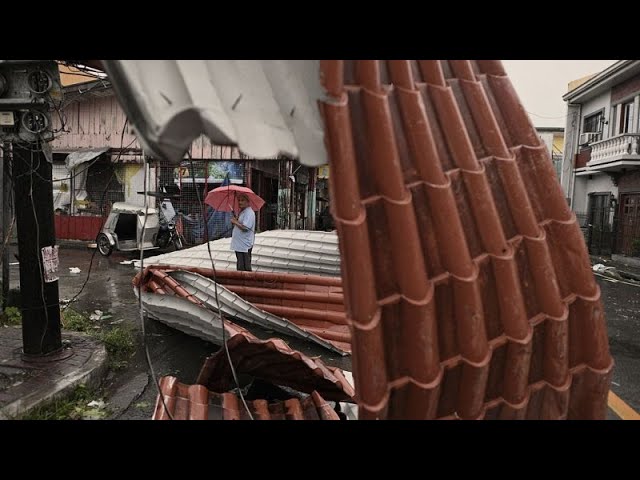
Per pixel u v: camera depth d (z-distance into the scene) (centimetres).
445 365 152
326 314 605
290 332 598
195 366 502
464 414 157
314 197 2355
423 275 144
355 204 136
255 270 768
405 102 153
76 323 609
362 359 139
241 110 131
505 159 168
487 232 157
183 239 1577
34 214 444
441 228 150
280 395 398
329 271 717
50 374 424
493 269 157
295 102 142
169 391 269
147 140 126
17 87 397
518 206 166
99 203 1659
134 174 1634
